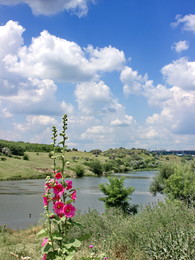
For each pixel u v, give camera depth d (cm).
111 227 917
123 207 1998
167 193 2533
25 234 1456
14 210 3231
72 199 365
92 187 5828
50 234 360
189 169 2791
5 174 8275
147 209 1021
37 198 4222
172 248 580
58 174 380
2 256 826
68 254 353
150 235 693
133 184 6209
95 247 759
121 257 694
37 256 803
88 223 984
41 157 12700
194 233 603
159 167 3825
